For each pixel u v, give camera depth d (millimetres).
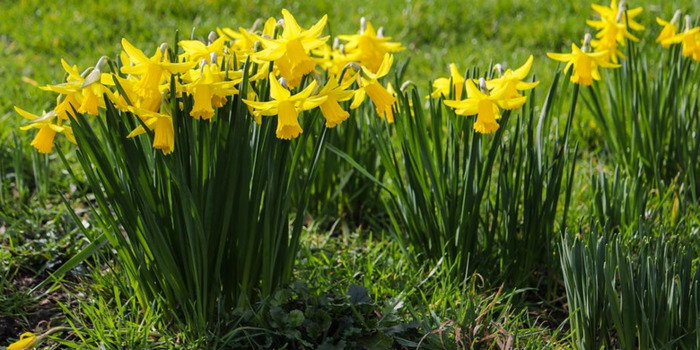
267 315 3393
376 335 3303
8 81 6281
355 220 4836
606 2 8352
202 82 2881
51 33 7387
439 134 3699
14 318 3662
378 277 3975
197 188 3131
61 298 3846
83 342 3312
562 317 3859
